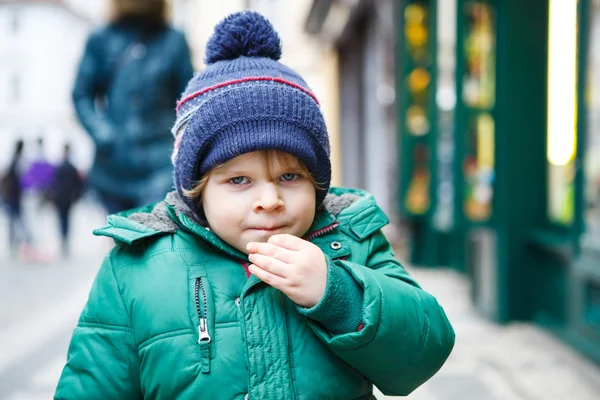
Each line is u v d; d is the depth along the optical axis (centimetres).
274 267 110
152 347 116
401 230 712
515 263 412
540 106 416
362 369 117
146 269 123
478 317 433
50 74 3416
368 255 131
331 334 112
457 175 443
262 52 129
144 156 305
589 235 348
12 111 3412
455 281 567
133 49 310
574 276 359
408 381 119
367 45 925
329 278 110
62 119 3459
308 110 118
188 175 119
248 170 114
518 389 293
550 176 413
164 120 314
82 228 1339
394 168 741
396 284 117
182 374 114
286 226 117
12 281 601
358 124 1026
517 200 413
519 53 413
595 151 339
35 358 346
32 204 1125
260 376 112
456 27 452
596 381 304
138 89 306
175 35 316
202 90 120
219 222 117
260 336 115
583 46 331
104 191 310
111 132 305
